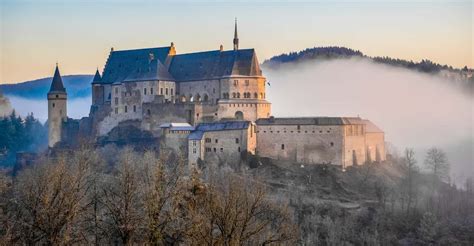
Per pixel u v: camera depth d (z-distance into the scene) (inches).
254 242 5083.7
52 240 4867.1
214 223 4813.0
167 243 4584.2
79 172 6023.6
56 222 4926.2
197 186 4707.2
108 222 5004.9
